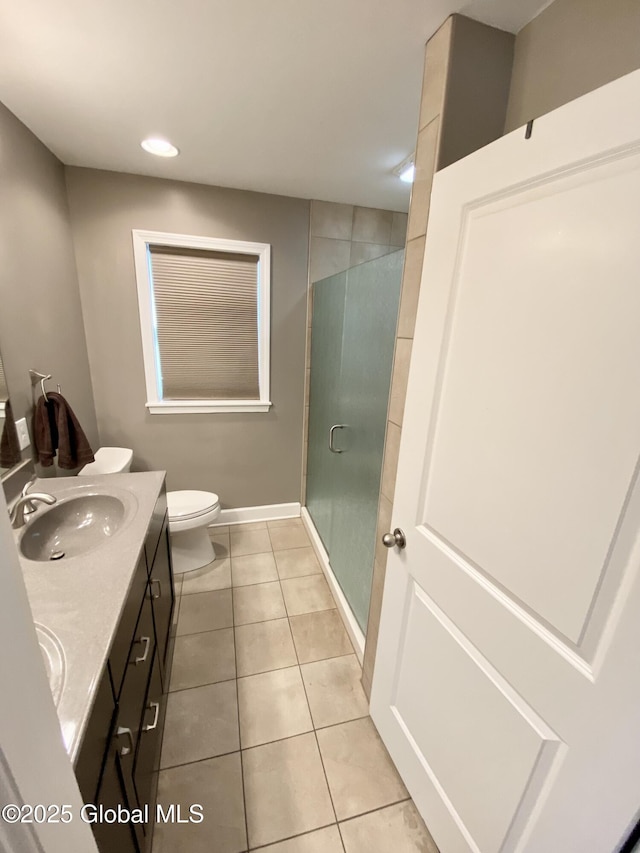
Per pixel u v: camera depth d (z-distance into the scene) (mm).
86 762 603
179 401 2359
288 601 2006
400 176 1823
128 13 909
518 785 744
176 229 2041
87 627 764
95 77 1152
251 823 1108
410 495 1039
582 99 546
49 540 1224
